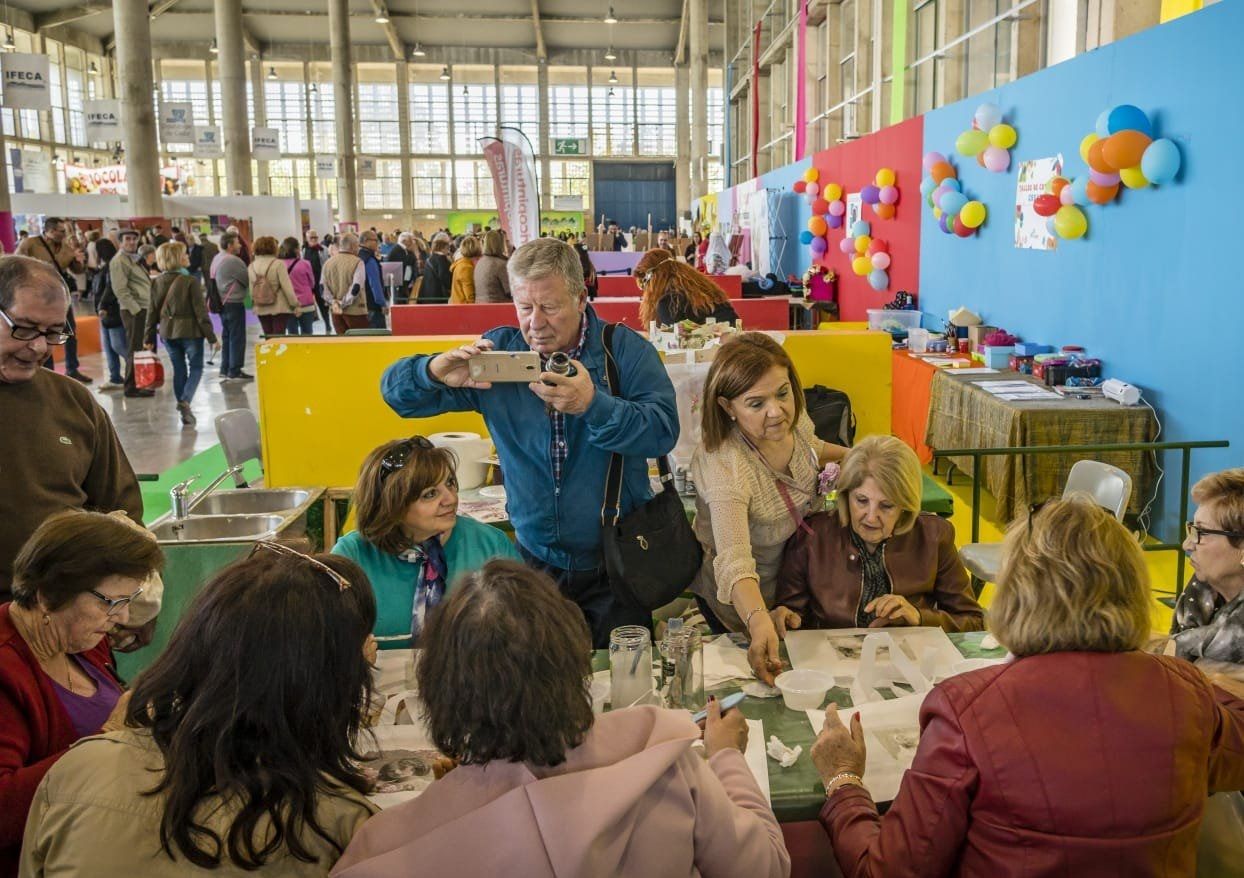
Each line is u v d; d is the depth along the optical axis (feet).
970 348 23.95
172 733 4.13
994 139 23.31
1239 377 15.01
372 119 107.76
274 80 107.34
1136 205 17.79
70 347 35.63
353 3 97.55
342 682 4.22
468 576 4.20
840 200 40.06
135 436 27.63
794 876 6.37
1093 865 4.54
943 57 32.68
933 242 29.17
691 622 8.27
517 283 7.68
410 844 3.79
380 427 14.79
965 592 8.36
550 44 106.73
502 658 3.87
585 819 3.72
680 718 4.34
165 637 9.17
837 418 13.84
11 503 7.30
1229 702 5.37
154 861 3.93
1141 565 4.90
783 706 6.77
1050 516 4.99
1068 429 16.97
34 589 5.65
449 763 5.40
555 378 7.26
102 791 4.05
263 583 4.15
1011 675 4.83
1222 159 15.25
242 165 83.51
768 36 63.21
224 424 13.80
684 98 103.19
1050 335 21.40
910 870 4.84
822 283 41.19
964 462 19.90
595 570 8.40
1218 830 5.61
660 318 17.57
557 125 109.40
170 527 10.82
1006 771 4.62
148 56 58.13
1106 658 4.77
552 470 8.09
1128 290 18.13
